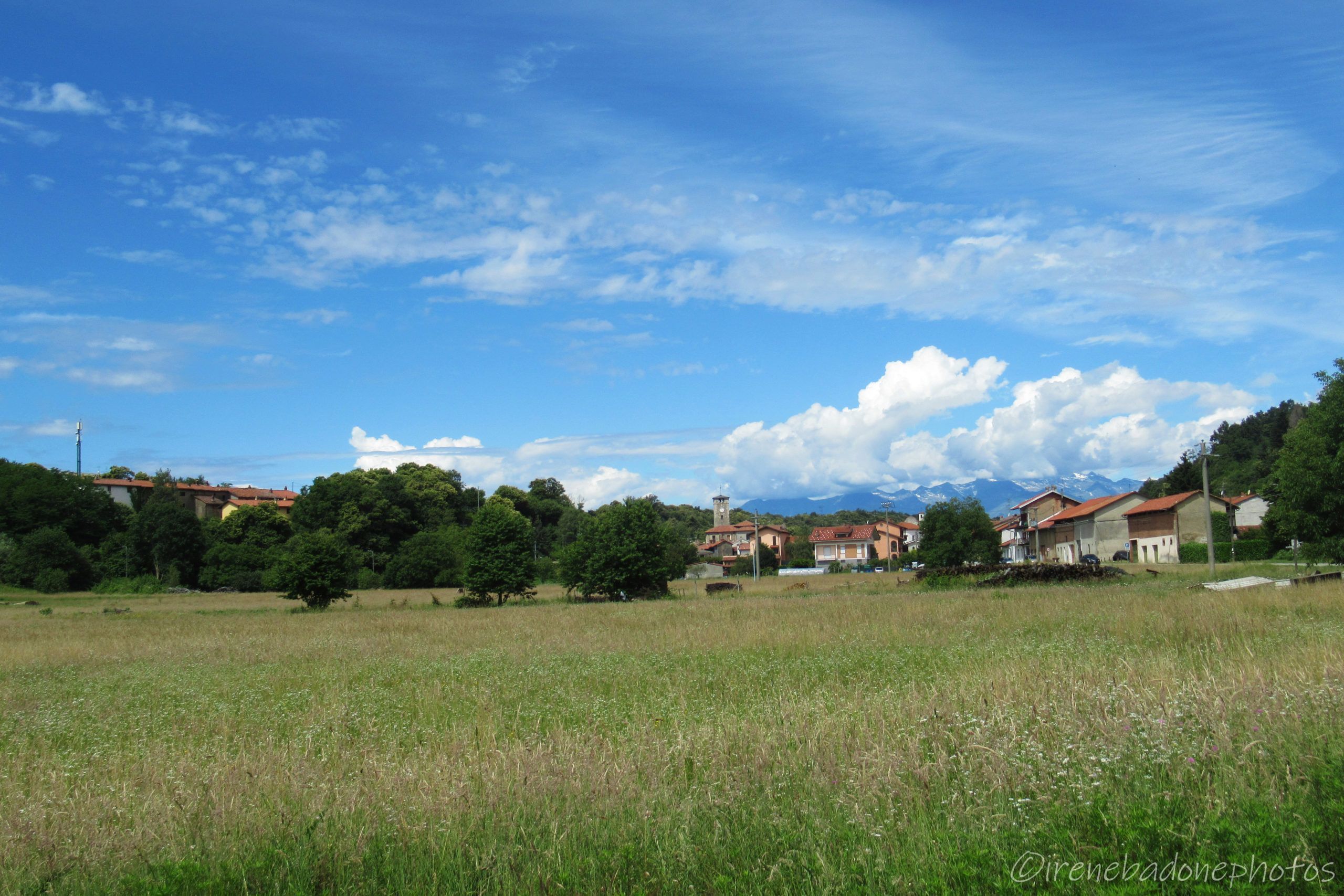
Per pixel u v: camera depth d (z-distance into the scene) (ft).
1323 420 134.62
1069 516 329.31
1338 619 59.77
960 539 240.53
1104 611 75.41
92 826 21.94
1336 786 18.58
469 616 131.95
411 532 370.73
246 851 19.95
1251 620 58.75
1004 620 73.05
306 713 39.50
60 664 72.13
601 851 18.34
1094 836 17.66
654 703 37.52
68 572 296.71
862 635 66.33
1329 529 133.69
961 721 26.73
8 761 31.71
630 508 196.54
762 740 25.99
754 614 100.78
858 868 16.89
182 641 91.81
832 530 463.83
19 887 19.22
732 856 18.25
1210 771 20.77
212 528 351.67
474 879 18.01
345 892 17.79
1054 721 25.70
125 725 39.40
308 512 353.31
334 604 204.54
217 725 38.01
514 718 36.42
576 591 242.17
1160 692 28.58
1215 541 257.75
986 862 16.71
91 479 356.79
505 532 192.54
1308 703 24.99
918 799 20.38
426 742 31.53
